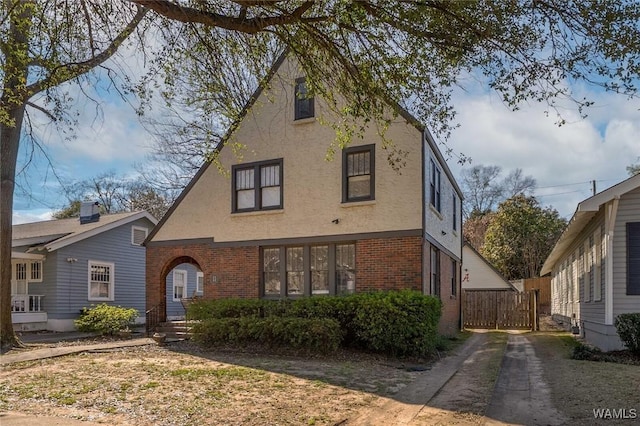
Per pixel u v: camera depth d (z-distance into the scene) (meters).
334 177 15.29
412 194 14.23
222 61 7.70
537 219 42.84
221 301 15.05
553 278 30.77
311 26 6.75
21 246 21.20
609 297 12.49
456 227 21.80
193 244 17.38
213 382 8.45
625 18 5.68
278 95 16.08
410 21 6.28
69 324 21.14
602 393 7.40
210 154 11.52
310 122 15.74
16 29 6.74
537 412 6.51
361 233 14.67
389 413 6.66
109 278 23.41
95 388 7.87
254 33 6.55
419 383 8.83
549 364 10.75
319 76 7.70
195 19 5.99
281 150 16.14
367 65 7.34
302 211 15.62
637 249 12.45
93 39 7.23
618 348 12.30
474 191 52.47
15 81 7.66
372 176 14.69
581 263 17.81
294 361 11.17
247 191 16.67
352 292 14.76
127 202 40.34
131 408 6.62
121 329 18.42
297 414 6.48
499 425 5.98
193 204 17.56
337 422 6.14
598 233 14.05
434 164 16.25
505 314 22.86
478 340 17.09
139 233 25.50
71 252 21.59
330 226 15.15
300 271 15.67
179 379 8.67
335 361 11.32
